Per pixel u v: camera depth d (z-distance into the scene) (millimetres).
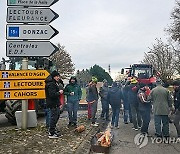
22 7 5246
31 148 4086
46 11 5262
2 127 6148
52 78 4797
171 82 6090
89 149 4145
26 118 5480
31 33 5246
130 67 11203
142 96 5277
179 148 4355
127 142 4738
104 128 6133
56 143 4402
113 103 6180
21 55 5238
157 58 26047
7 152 3865
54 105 4766
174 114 5355
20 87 5328
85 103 10500
